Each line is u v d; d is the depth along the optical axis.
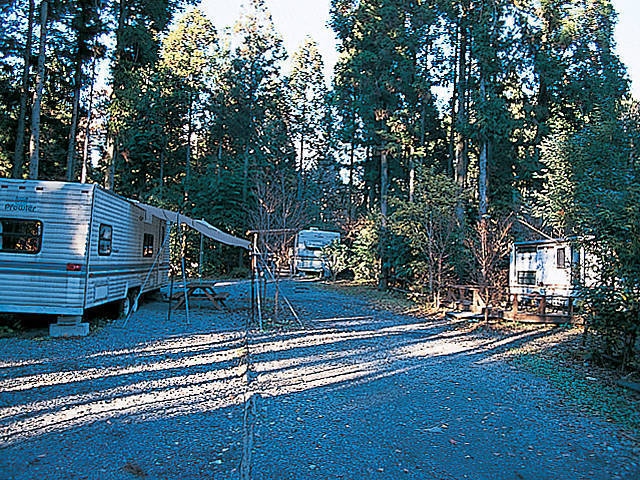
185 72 28.38
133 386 5.86
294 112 38.88
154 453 3.93
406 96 22.30
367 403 5.51
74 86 16.86
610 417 5.27
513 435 4.66
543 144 19.70
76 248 8.88
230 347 8.51
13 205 8.72
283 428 4.60
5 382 5.84
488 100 19.48
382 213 22.67
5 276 8.71
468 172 24.78
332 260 27.70
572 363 7.96
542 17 22.94
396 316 13.80
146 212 13.32
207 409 5.08
